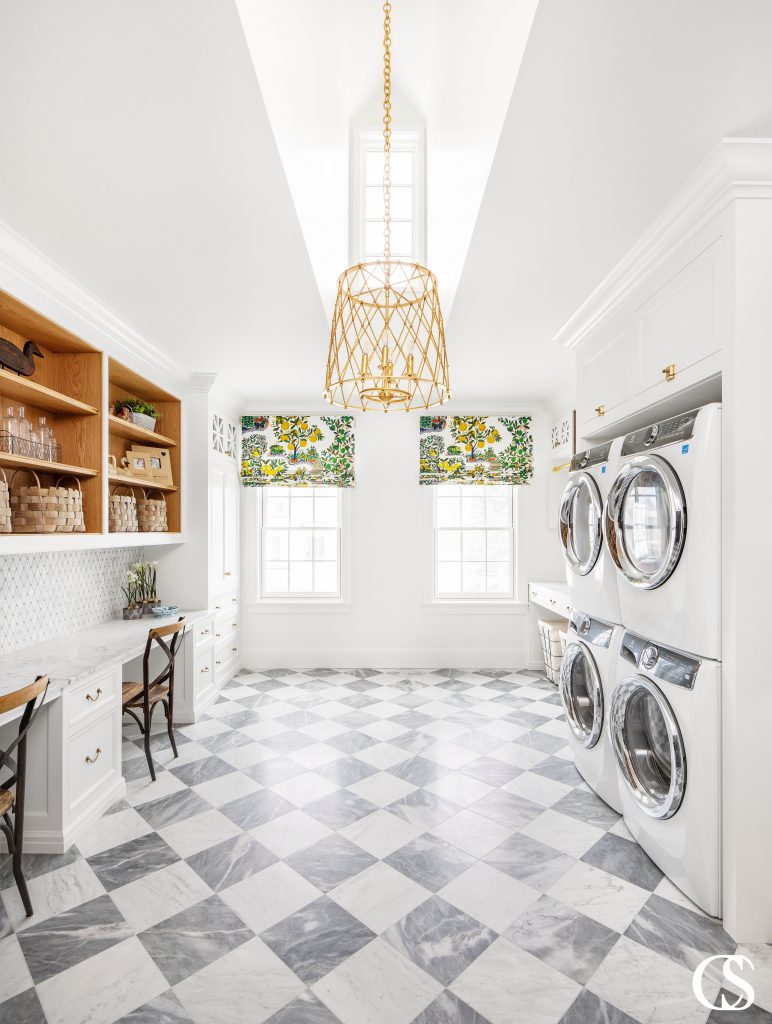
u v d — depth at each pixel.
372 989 1.67
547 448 5.40
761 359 1.85
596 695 2.76
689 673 2.00
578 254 2.43
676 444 2.07
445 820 2.62
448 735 3.67
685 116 1.61
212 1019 1.57
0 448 2.48
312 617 5.40
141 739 3.62
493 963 1.77
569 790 2.91
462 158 2.16
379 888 2.14
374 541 5.41
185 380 4.23
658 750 2.33
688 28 1.30
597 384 3.02
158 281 2.65
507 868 2.26
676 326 2.21
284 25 1.60
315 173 2.33
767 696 1.85
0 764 2.03
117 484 3.78
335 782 3.01
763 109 1.58
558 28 1.31
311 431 5.38
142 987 1.68
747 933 1.85
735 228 1.84
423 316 1.66
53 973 1.74
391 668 5.38
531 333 3.42
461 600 5.48
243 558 5.39
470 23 1.65
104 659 2.77
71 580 3.46
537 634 5.38
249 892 2.12
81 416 3.09
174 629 3.24
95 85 1.45
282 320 3.16
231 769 3.17
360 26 1.82
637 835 2.39
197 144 1.69
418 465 5.43
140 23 1.27
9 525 2.49
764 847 1.84
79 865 2.29
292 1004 1.62
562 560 5.41
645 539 2.29
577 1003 1.62
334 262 2.67
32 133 1.63
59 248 2.33
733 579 1.86
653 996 1.65
